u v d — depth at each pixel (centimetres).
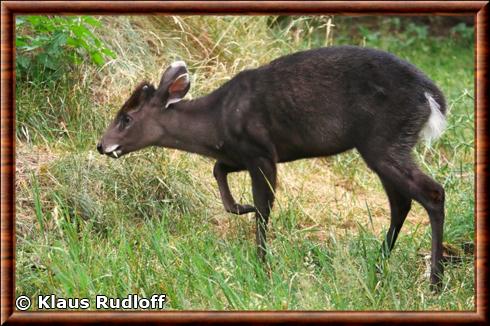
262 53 1869
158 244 1184
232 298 1074
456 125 1747
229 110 1296
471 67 2358
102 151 1331
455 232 1330
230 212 1335
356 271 1100
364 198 1617
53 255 1166
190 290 1127
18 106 1510
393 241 1277
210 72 1761
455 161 1705
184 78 1316
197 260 1162
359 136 1245
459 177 1603
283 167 1650
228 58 1828
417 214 1535
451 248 1298
